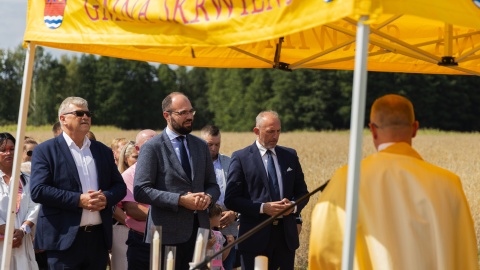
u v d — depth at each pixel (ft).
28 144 26.32
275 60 20.21
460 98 193.47
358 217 13.71
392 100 14.37
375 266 13.42
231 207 22.50
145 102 284.20
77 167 20.16
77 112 20.21
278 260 22.45
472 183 52.80
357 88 12.19
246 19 13.46
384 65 22.44
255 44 21.08
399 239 13.48
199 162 20.42
